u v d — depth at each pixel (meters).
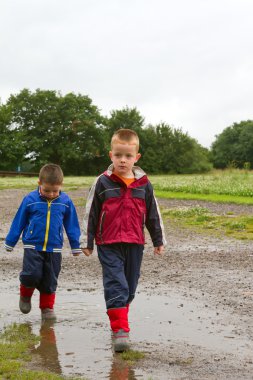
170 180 40.09
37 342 4.61
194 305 5.87
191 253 9.55
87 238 4.78
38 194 5.26
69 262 8.63
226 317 5.39
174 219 15.26
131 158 4.81
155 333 4.88
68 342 4.62
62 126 88.31
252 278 7.30
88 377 3.81
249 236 11.73
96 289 6.68
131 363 4.10
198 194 24.34
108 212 4.75
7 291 6.52
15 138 84.19
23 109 88.44
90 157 89.69
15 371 3.88
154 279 7.28
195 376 3.83
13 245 5.30
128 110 94.06
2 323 5.18
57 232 5.27
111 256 4.71
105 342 4.63
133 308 5.75
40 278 5.24
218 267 8.15
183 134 91.50
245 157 128.38
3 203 21.58
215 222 14.16
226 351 4.38
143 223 4.88
